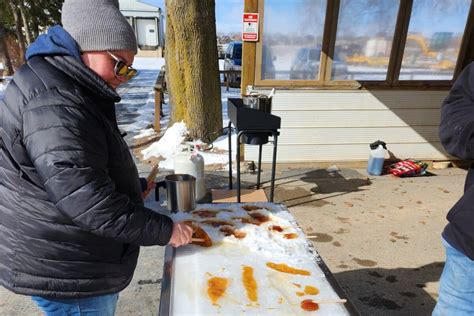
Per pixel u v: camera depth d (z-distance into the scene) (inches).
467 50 155.9
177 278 40.9
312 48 149.3
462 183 151.0
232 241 49.0
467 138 40.4
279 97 151.9
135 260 45.7
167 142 181.2
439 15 149.5
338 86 153.1
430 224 115.3
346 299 37.9
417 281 86.0
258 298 37.8
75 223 34.7
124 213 35.4
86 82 36.1
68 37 35.1
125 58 38.3
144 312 73.2
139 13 909.2
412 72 156.8
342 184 146.6
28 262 37.3
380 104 157.2
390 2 145.6
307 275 42.2
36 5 550.6
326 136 159.9
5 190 36.5
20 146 33.9
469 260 44.0
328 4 143.0
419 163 160.4
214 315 35.2
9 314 72.1
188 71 180.5
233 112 97.3
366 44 150.1
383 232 109.5
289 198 133.0
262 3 140.1
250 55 146.7
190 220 55.4
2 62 537.3
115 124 40.6
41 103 32.6
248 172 156.1
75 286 39.2
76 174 32.3
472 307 45.6
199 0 171.6
